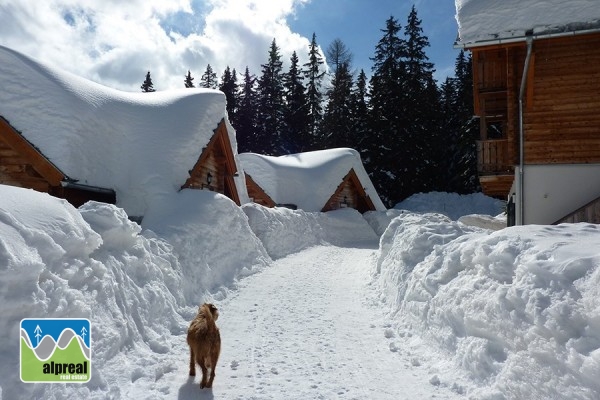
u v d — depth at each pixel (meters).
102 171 11.02
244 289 9.60
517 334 4.07
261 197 23.95
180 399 4.43
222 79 61.25
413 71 43.75
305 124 55.22
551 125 11.67
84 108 11.09
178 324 6.75
